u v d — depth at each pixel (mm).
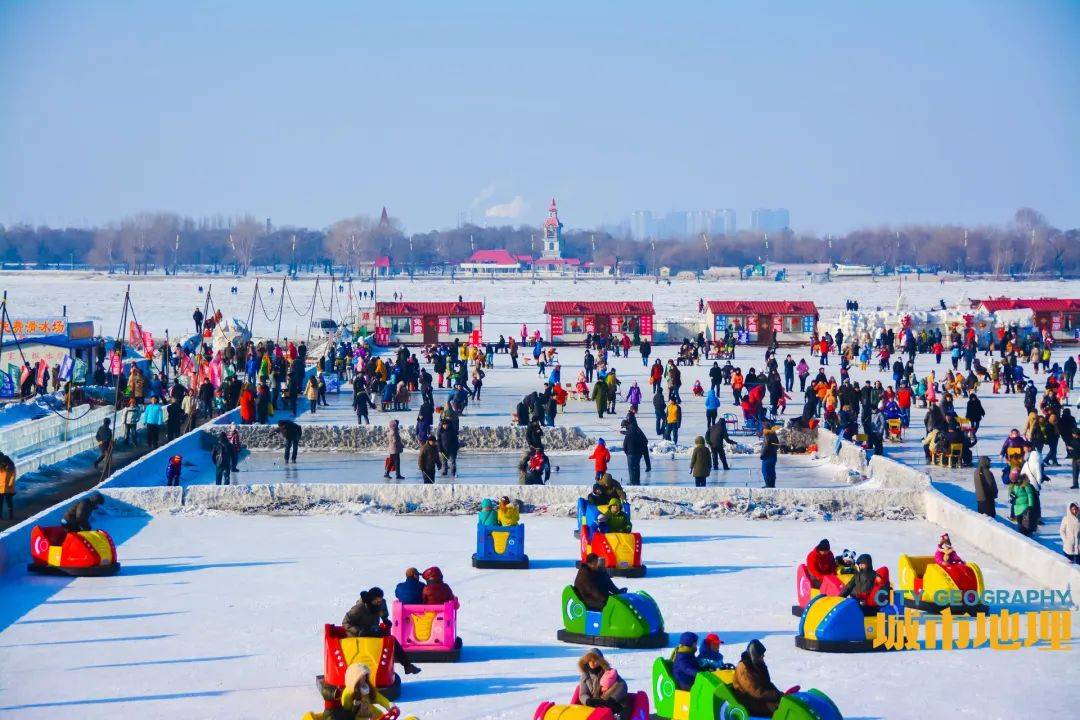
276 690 22938
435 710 21922
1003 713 21812
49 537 32188
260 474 51656
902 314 116500
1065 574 30125
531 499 42250
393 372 77750
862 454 50656
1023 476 36438
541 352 94812
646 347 95688
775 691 20297
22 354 72250
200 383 74000
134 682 23391
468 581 31625
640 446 46594
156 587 30797
